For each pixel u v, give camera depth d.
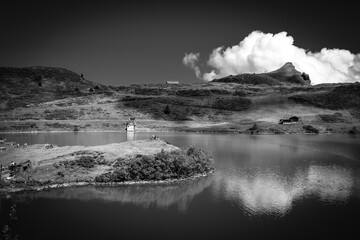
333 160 92.94
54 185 63.34
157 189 64.69
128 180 67.62
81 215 51.75
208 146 116.94
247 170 80.44
